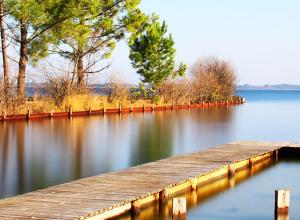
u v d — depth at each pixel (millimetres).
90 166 17625
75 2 34812
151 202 12023
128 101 44562
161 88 50031
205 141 25656
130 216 10969
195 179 13586
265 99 100250
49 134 26297
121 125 32438
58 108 36781
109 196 10961
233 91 67875
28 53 34656
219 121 38000
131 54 47000
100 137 25984
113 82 43500
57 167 17344
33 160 18594
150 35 46625
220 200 13281
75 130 28594
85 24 37688
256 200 13352
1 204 10234
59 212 9609
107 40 40281
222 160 16500
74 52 38531
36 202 10406
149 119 37531
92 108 39750
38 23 33281
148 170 14398
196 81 58375
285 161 19688
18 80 34000
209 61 65562
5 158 18922
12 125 29812
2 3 31922
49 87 36938
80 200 10594
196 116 41844
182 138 26688
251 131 31562
